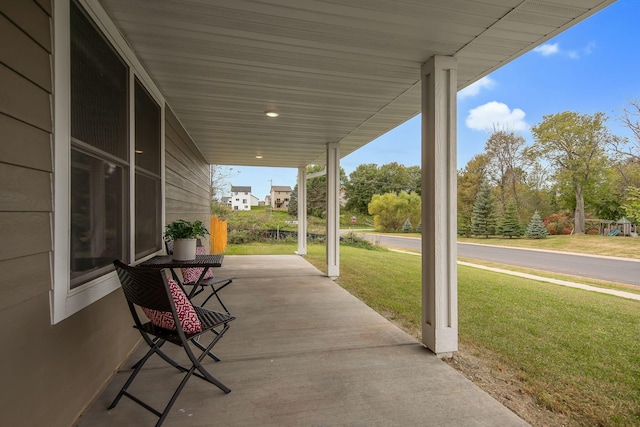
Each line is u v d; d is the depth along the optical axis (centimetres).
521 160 2212
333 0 186
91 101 182
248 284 504
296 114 397
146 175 289
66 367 153
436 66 251
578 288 564
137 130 261
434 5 191
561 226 2005
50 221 140
